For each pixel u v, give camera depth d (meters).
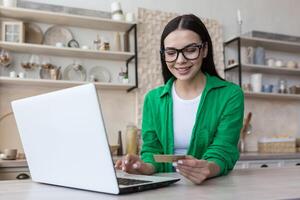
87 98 0.83
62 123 0.91
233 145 1.37
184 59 1.37
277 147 3.54
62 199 0.82
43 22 3.15
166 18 3.52
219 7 3.82
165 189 0.96
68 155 0.93
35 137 1.03
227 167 1.28
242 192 0.89
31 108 1.00
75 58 3.25
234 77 3.75
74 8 3.10
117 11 3.22
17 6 2.95
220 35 3.72
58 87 3.17
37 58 3.06
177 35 1.37
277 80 3.97
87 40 3.29
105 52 3.12
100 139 0.83
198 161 1.04
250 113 3.63
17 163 2.44
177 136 1.52
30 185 1.07
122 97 3.37
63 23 3.18
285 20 4.14
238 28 3.85
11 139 2.98
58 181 1.00
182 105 1.51
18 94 3.05
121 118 3.34
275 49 4.00
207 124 1.43
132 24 3.25
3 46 2.88
